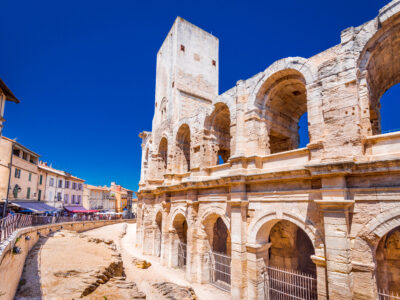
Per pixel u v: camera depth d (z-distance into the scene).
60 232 33.25
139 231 39.34
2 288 10.77
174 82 32.12
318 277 13.64
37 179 54.34
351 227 12.88
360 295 12.00
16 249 13.73
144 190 33.69
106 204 95.19
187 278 22.89
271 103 20.86
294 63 17.12
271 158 18.03
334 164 12.90
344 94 14.10
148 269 26.25
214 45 37.44
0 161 41.00
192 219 23.47
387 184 12.13
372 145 13.38
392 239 17.20
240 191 18.27
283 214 15.95
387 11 13.20
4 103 27.48
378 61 15.45
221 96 22.81
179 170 29.17
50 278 15.72
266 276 17.52
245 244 17.86
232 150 20.78
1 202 39.19
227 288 21.09
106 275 17.98
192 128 26.14
